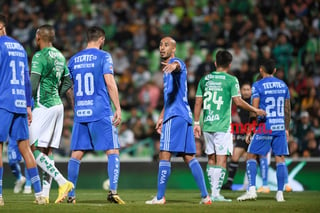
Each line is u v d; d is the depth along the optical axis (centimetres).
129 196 3994
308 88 6303
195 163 3062
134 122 6131
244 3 7938
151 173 5222
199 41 7606
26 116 2839
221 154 3425
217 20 7762
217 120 3428
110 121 3003
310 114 6038
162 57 3061
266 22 7669
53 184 4931
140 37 7738
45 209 2612
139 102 6850
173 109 3003
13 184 4972
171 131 2995
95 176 5116
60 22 7844
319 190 5059
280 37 7031
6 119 2739
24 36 7781
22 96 2797
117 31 7806
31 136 3075
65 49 7375
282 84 3519
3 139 2744
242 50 7188
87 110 3002
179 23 7706
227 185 4778
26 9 8256
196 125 3422
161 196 3062
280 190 3497
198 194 4228
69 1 8356
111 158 3003
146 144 5916
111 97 2970
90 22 7850
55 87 3139
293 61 6981
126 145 5953
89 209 2616
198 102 3438
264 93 3488
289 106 3550
